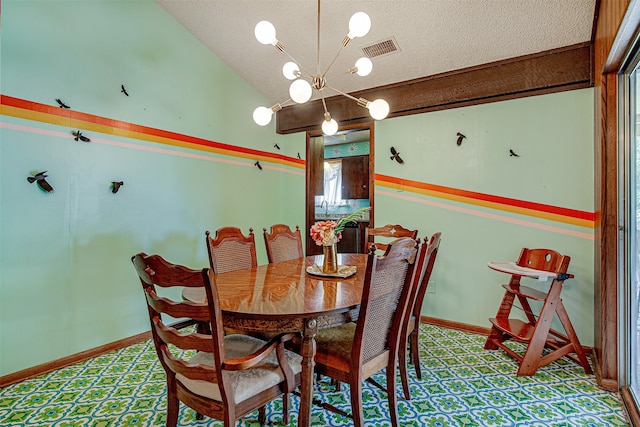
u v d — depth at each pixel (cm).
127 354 257
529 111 281
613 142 198
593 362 238
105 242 258
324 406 168
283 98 404
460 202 311
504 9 235
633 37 160
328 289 172
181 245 312
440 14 248
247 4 272
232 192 364
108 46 258
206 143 335
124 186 270
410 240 154
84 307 247
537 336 225
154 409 186
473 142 305
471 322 307
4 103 208
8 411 183
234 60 348
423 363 243
